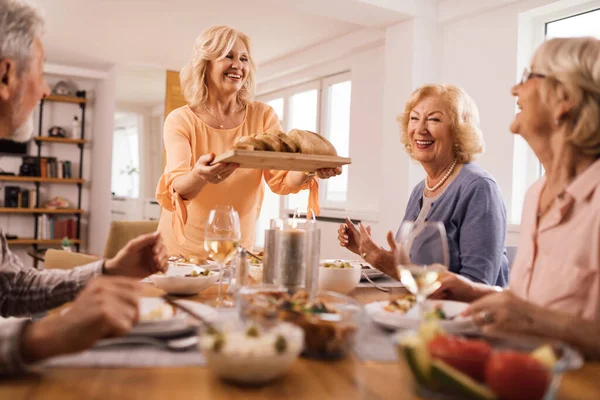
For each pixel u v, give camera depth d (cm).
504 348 62
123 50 565
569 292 91
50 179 651
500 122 347
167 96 643
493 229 155
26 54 87
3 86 86
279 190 208
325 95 549
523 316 78
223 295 124
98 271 105
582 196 94
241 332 68
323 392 63
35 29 89
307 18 441
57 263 194
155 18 453
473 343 60
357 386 65
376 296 129
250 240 210
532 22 341
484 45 359
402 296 117
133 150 1059
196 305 97
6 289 103
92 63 632
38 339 64
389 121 404
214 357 63
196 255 199
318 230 112
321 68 539
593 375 70
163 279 120
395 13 376
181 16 445
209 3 411
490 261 153
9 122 93
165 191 190
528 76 103
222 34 196
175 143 196
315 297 91
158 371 69
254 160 143
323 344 75
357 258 455
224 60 197
